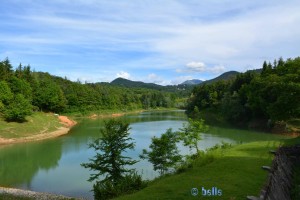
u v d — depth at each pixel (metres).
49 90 116.12
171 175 29.84
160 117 136.50
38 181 39.38
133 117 137.38
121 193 25.05
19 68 124.50
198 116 130.75
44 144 65.19
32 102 110.06
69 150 58.56
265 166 27.98
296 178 26.03
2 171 44.00
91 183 38.50
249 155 33.84
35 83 116.56
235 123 97.81
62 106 124.38
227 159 31.80
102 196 25.34
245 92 96.25
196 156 36.22
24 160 50.84
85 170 44.53
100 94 167.88
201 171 28.00
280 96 52.78
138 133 76.44
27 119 85.12
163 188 23.25
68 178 40.59
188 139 38.47
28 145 64.06
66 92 141.75
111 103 174.00
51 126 87.62
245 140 62.50
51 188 36.56
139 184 26.58
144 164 45.06
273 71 86.12
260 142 44.47
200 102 147.00
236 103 97.88
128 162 32.03
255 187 22.75
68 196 33.53
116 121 32.66
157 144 34.22
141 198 21.27
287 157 30.55
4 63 113.81
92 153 55.62
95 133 81.69
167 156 34.25
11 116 79.31
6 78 102.00
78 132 84.00
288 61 64.88
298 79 52.75
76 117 133.12
